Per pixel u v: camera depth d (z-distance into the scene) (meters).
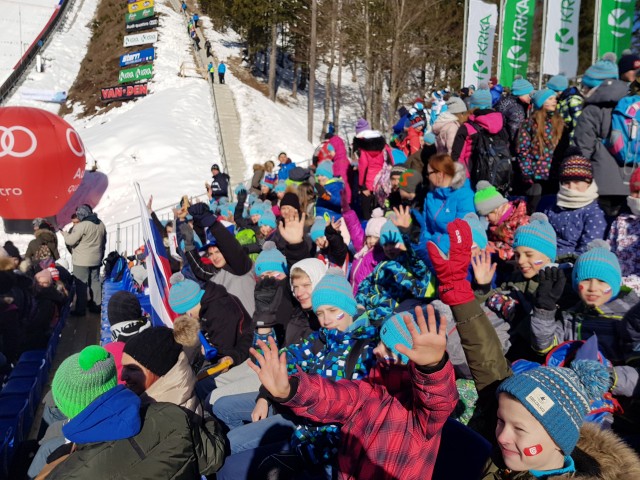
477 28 14.27
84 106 37.41
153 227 5.62
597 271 2.91
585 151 4.83
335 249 4.63
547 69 11.55
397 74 29.95
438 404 2.01
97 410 2.25
